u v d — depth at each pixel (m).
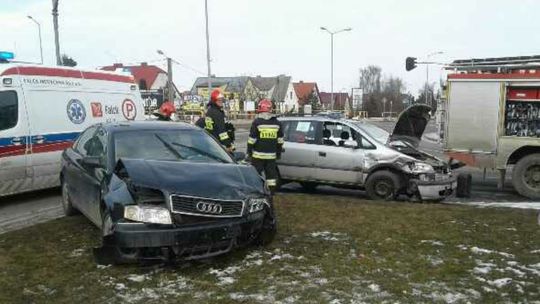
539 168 10.80
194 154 6.57
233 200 5.45
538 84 10.87
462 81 11.63
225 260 5.58
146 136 6.74
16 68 9.84
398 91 115.81
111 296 4.64
